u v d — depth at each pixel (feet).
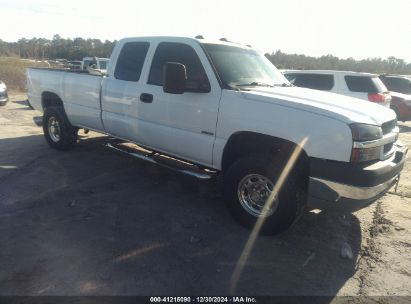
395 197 18.93
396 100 45.29
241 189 14.01
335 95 15.28
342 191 11.71
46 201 15.76
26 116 38.52
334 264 12.14
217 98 14.10
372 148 11.92
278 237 13.67
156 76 16.53
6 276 10.48
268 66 17.61
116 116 18.69
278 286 10.81
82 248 12.15
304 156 12.62
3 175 18.83
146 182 18.81
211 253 12.34
